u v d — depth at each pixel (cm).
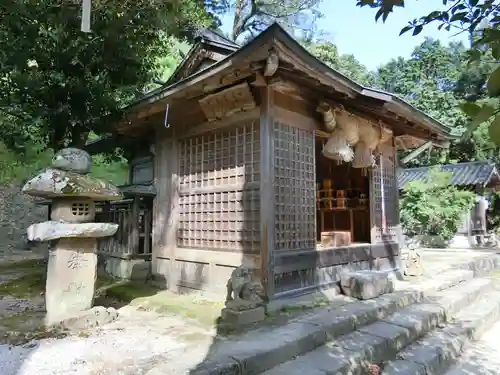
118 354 335
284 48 379
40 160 1380
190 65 665
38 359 325
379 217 715
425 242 1418
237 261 508
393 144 775
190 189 599
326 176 891
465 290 662
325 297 522
